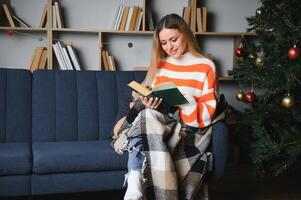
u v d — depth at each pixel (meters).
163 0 3.22
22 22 2.96
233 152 3.09
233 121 2.92
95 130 2.27
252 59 2.30
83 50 3.21
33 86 2.27
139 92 1.62
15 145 2.01
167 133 1.62
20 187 1.81
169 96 1.62
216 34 3.08
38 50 2.96
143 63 3.27
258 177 2.68
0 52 3.11
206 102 1.75
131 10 3.01
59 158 1.81
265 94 2.15
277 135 2.21
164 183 1.53
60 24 2.94
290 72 1.96
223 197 2.26
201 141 1.74
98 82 2.34
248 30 2.50
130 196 1.43
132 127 1.65
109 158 1.85
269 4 2.21
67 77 2.31
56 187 1.84
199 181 1.69
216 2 3.27
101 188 1.89
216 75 1.82
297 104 2.10
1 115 2.15
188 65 1.83
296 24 2.02
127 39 3.23
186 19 3.05
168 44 1.78
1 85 2.19
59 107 2.24
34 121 2.21
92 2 3.16
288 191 2.39
